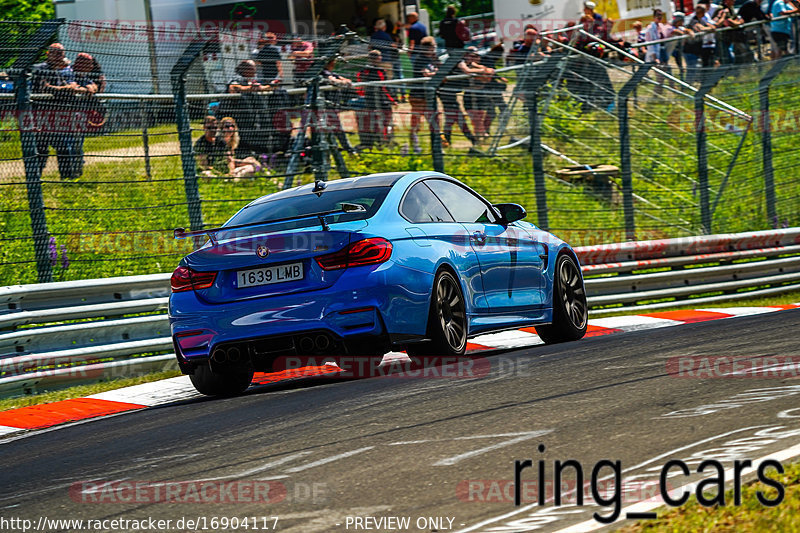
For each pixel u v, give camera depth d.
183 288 16.89
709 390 13.25
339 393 15.56
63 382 20.84
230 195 29.92
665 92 40.59
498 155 34.53
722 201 40.09
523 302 19.81
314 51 28.23
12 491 11.50
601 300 28.88
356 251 16.12
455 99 31.06
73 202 27.03
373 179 18.25
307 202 17.78
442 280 17.28
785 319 20.67
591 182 38.16
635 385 13.92
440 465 10.48
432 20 79.44
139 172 28.23
